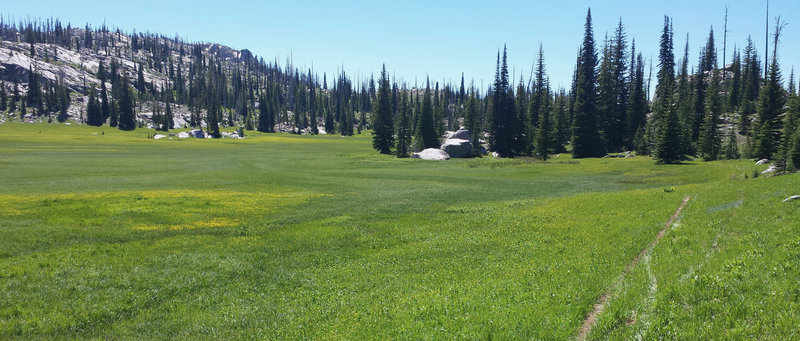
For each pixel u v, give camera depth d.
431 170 77.19
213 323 14.61
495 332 10.46
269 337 13.23
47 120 195.00
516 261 19.88
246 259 22.52
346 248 24.92
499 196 45.59
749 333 8.50
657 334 9.11
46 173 58.25
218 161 88.31
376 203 40.62
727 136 99.56
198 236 26.92
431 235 27.38
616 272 15.28
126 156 92.19
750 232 18.19
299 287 18.53
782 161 52.16
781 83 79.56
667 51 122.38
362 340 11.40
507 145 118.94
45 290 17.16
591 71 106.44
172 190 46.00
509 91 118.94
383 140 121.44
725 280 11.38
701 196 31.25
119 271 19.88
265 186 52.72
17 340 13.34
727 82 125.62
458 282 16.97
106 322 14.98
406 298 14.98
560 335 9.98
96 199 37.00
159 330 14.30
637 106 110.44
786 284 10.37
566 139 122.75
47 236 24.69
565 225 27.38
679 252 16.69
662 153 76.94
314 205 39.19
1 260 20.50
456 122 198.62
